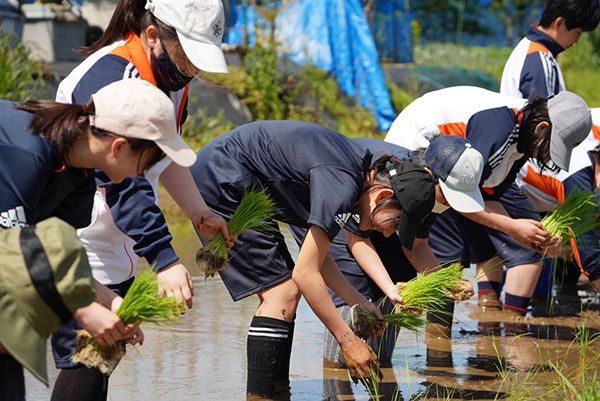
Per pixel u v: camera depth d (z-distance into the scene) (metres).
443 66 21.52
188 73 4.53
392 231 4.82
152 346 6.23
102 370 3.69
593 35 24.52
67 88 4.43
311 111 16.11
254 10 17.42
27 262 3.15
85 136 3.58
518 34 26.94
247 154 5.16
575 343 6.63
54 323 3.21
